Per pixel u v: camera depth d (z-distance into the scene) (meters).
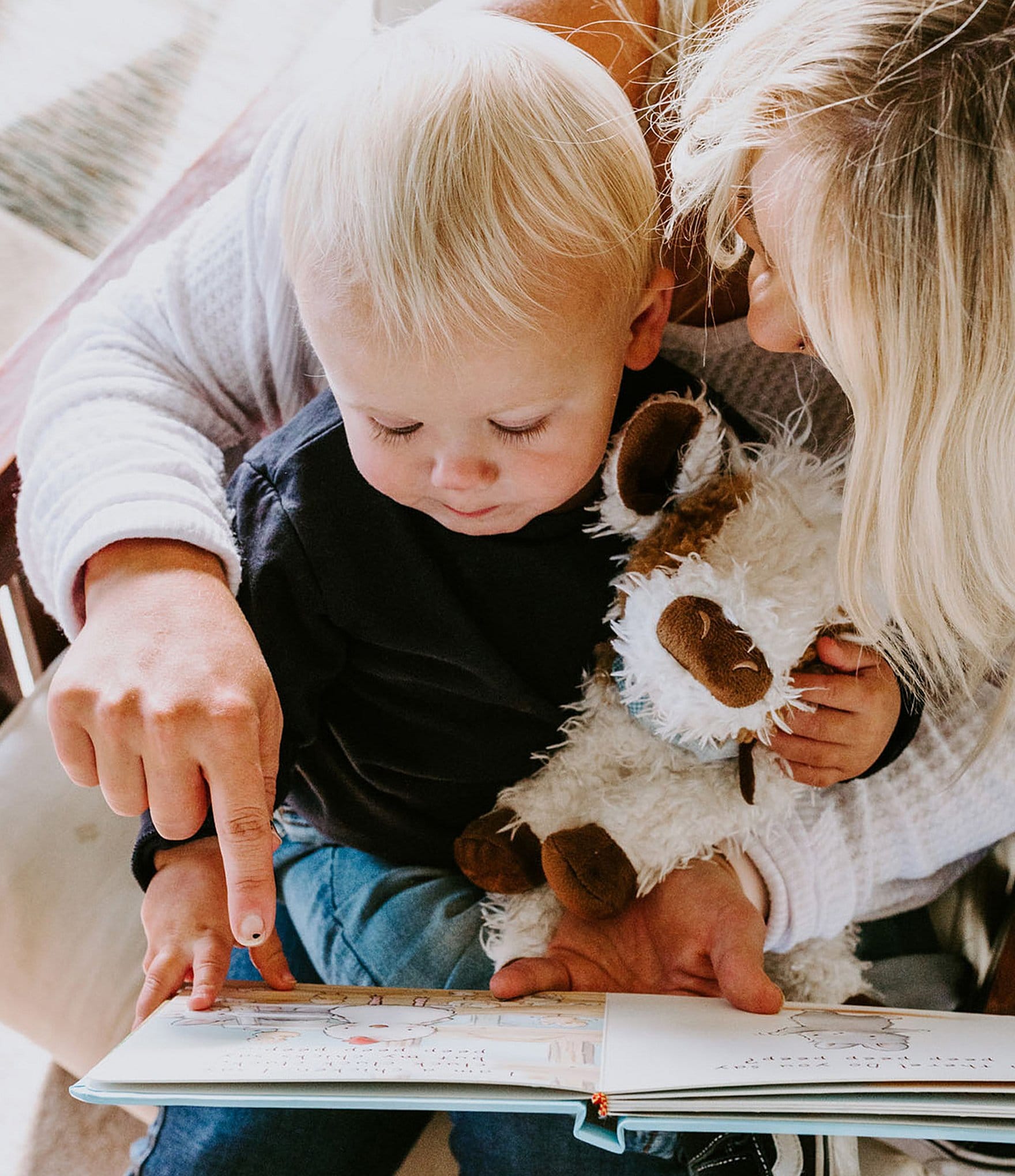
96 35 2.31
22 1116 1.20
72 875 0.96
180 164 2.13
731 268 0.75
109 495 0.74
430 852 0.93
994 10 0.53
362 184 0.62
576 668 0.85
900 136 0.54
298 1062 0.55
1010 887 0.91
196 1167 0.82
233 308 0.87
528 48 0.67
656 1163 0.81
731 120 0.61
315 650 0.81
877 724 0.75
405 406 0.65
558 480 0.69
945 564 0.65
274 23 2.39
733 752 0.77
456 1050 0.57
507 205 0.62
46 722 1.03
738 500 0.70
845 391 0.63
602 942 0.78
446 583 0.80
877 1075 0.52
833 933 0.85
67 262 1.98
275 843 0.65
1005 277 0.55
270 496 0.79
